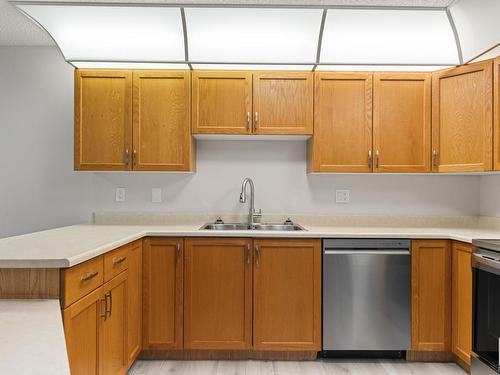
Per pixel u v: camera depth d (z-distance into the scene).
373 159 2.73
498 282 1.92
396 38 2.56
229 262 2.47
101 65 2.70
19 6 2.35
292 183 3.09
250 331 2.46
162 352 2.53
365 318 2.45
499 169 2.43
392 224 3.04
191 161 2.79
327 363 2.47
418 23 2.48
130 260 2.19
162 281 2.47
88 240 1.93
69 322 1.42
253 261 2.46
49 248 1.64
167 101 2.74
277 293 2.46
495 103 2.45
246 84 2.73
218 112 2.73
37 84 3.07
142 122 2.74
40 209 3.08
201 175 3.09
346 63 2.62
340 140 2.74
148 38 2.55
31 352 0.78
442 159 2.67
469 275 2.27
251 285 2.46
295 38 2.56
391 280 2.45
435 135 2.70
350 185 3.09
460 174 3.01
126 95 2.73
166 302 2.47
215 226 2.99
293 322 2.46
